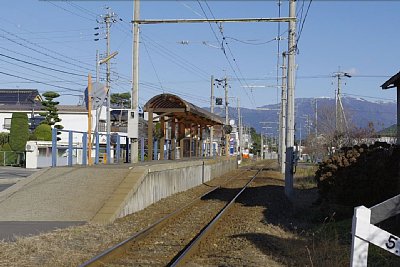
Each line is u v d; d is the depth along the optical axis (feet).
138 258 30.37
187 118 108.47
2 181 89.92
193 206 60.13
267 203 65.82
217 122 145.28
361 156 51.06
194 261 29.94
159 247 34.12
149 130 85.81
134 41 69.15
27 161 137.69
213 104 161.99
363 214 16.78
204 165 104.32
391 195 48.32
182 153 109.81
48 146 142.92
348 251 31.78
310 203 66.74
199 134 136.46
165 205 58.34
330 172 52.08
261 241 36.47
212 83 162.09
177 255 31.27
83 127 181.88
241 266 28.60
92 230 38.17
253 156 395.55
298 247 34.19
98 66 108.37
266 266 28.71
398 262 28.73
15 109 191.31
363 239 16.74
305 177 117.50
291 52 70.49
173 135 102.37
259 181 111.55
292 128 71.31
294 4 68.54
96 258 27.32
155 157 92.58
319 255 31.12
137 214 48.70
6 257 28.27
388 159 49.11
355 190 49.29
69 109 186.19
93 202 46.09
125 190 48.57
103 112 188.34
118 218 44.55
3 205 46.01
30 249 30.22
